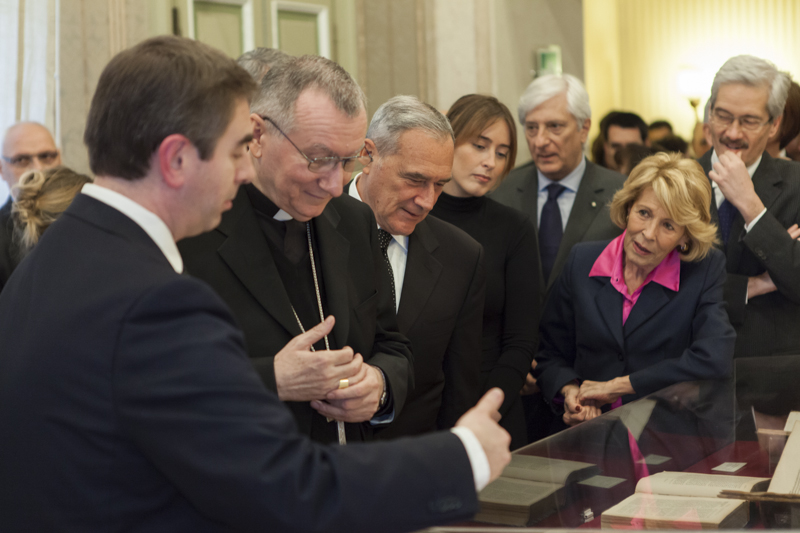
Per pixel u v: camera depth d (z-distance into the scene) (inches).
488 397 41.8
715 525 44.6
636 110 366.3
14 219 95.7
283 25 192.2
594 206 120.7
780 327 105.0
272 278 61.8
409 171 79.1
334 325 64.6
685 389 78.5
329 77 59.5
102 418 36.8
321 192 60.7
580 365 98.9
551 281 117.8
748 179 103.7
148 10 167.5
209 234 61.1
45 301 39.6
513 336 100.8
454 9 219.9
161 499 37.9
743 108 105.0
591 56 360.5
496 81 223.1
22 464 38.5
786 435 62.2
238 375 36.5
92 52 160.1
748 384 78.5
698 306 93.1
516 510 47.6
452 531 44.8
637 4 362.3
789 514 45.9
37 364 38.3
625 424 67.0
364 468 36.6
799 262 100.3
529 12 229.8
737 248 108.3
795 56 334.0
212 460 35.1
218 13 180.5
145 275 38.4
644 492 50.7
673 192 88.1
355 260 70.1
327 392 56.6
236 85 41.9
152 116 39.9
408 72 216.1
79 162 159.2
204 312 38.0
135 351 36.6
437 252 87.9
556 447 61.2
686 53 354.3
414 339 83.4
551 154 122.2
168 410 35.8
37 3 153.3
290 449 36.1
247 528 35.8
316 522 35.1
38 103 154.3
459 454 38.3
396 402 65.3
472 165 102.9
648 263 91.8
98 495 37.2
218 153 41.3
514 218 104.7
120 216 41.0
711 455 58.1
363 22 206.8
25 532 38.6
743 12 342.0
